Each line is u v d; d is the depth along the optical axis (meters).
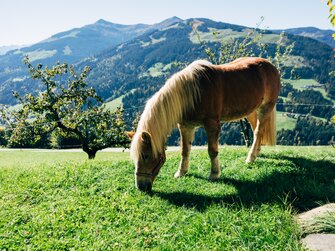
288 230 5.28
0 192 7.81
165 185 7.95
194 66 7.85
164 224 5.94
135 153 6.82
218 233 5.39
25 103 29.98
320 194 7.03
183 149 8.48
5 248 5.39
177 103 7.34
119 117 30.81
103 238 5.55
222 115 8.38
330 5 6.23
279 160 9.62
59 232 5.79
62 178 8.47
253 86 8.73
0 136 61.75
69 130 29.75
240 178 8.23
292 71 23.52
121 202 6.95
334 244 4.82
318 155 10.52
